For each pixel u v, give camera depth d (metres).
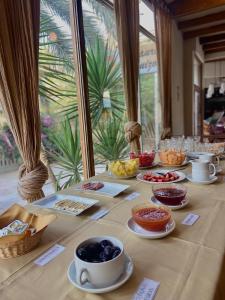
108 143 2.94
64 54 2.40
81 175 2.54
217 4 3.86
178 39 4.84
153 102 4.43
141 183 1.51
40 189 1.63
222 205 1.12
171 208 1.06
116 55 3.00
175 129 4.82
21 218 0.95
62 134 2.44
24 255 0.79
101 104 2.85
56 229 0.95
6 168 1.97
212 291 0.60
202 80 6.73
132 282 0.64
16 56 1.49
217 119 7.79
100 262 0.62
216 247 0.79
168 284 0.63
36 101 1.59
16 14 1.47
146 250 0.78
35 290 0.63
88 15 2.68
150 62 4.16
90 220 1.02
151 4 3.61
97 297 0.60
